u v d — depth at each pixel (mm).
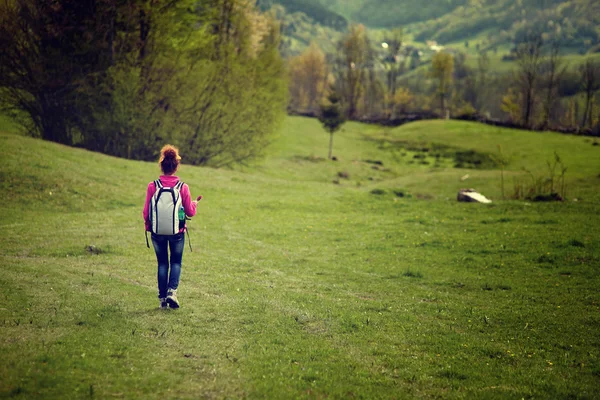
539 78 119312
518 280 11625
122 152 35375
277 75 47312
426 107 165625
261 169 48500
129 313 7465
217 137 39156
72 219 16922
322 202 24750
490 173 38750
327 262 13141
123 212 18938
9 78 29781
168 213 7387
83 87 30984
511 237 16406
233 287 9797
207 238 15648
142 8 32531
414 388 5582
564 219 19359
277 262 12852
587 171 41312
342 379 5652
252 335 6961
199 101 37844
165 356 5898
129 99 32156
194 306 8156
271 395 5043
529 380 5918
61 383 4879
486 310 9180
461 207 23469
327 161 57344
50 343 5906
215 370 5566
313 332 7359
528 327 8250
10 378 4832
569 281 11461
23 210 17750
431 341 7285
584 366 6527
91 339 6184
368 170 56094
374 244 15711
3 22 28516
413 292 10469
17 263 10344
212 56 40562
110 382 5023
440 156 65750
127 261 11562
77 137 35125
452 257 13992
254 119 40656
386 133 86562
